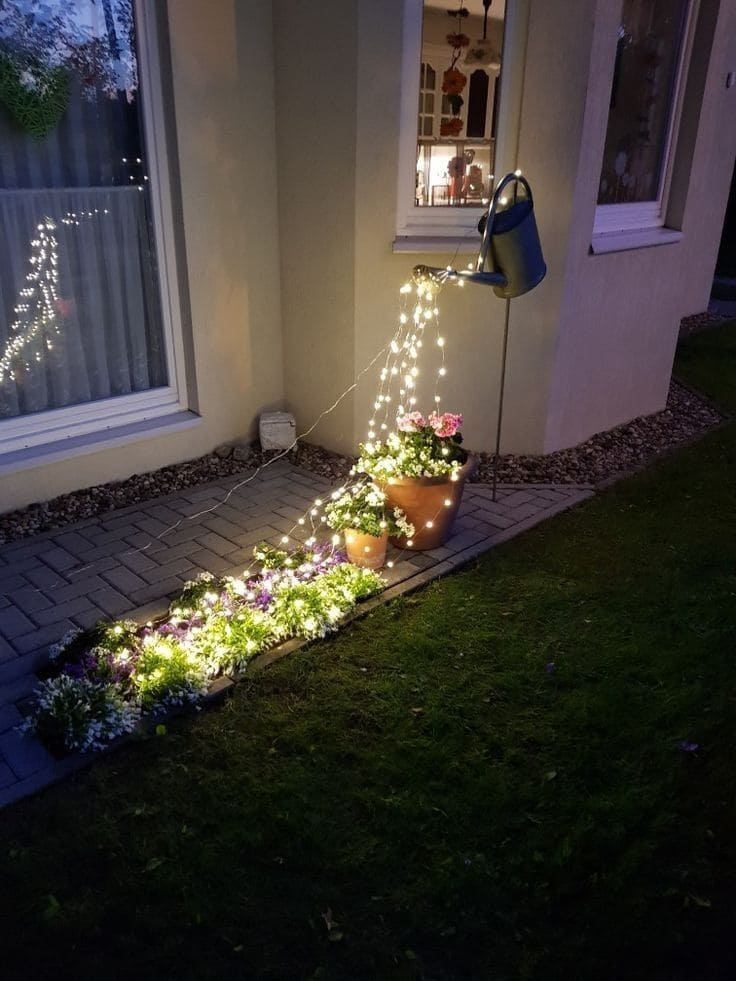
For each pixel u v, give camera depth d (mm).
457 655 3299
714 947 2115
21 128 4129
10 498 4402
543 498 4820
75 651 3168
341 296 5016
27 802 2549
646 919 2186
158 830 2438
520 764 2729
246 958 2061
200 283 4918
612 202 5582
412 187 4832
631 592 3773
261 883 2270
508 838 2432
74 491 4676
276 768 2688
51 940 2100
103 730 2736
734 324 9836
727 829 2480
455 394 5320
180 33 4379
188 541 4227
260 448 5523
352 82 4488
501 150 4781
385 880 2285
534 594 3748
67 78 4188
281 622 3350
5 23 3883
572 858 2363
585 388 5605
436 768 2701
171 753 2748
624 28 5027
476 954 2090
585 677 3172
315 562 3891
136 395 4969
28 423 4520
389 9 4344
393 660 3262
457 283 4992
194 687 2979
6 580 3814
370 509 3842
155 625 3453
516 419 5387
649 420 6383
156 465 5039
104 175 4527
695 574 3967
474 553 4117
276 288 5352
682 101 5676
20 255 4293
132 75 4457
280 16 4680
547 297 5000
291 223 5117
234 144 4824
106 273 4684
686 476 5211
